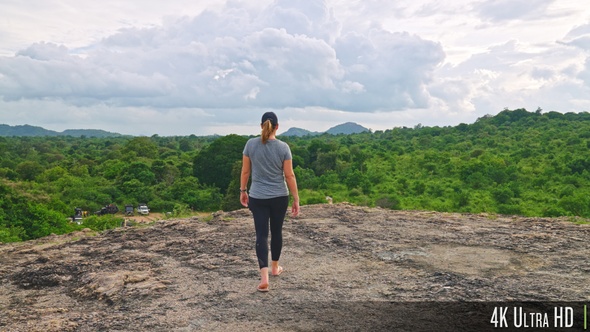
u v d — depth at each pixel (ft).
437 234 20.83
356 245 18.76
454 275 14.37
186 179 202.08
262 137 13.60
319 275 14.69
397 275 14.55
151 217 157.38
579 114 455.63
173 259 17.16
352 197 175.52
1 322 11.64
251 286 13.66
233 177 170.71
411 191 181.78
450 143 347.36
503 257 16.53
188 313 11.63
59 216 103.65
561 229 21.31
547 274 14.29
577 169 197.06
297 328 10.48
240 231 21.89
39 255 18.99
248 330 10.44
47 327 10.98
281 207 13.84
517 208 141.69
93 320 11.44
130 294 13.28
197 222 24.73
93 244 20.38
